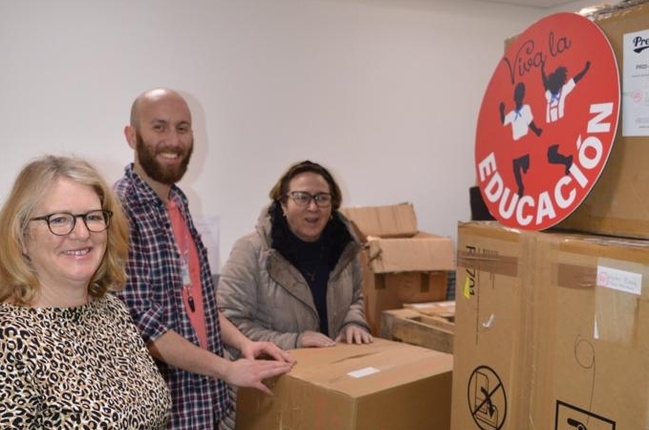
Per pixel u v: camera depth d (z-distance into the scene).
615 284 0.99
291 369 1.69
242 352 1.92
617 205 1.09
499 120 1.33
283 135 3.11
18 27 2.57
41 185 1.17
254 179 3.06
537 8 3.69
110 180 2.77
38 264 1.17
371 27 3.27
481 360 1.28
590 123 1.10
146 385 1.30
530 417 1.15
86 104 2.71
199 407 1.81
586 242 1.04
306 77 3.13
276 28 3.04
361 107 3.29
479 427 1.28
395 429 1.55
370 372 1.66
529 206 1.22
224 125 2.97
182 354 1.70
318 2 3.12
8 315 1.12
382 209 3.03
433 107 3.49
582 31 1.14
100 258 1.24
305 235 2.25
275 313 2.20
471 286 1.31
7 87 2.57
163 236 1.78
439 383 1.65
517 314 1.18
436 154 3.53
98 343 1.25
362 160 3.33
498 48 3.63
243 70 2.99
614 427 0.99
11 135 2.60
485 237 1.27
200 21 2.88
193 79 2.89
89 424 1.10
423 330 2.45
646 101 1.03
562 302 1.08
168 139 1.82
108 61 2.73
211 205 2.98
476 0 3.53
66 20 2.64
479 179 1.39
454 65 3.52
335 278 2.31
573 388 1.06
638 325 0.95
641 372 0.95
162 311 1.73
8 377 1.05
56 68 2.64
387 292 2.85
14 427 1.04
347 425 1.47
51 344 1.12
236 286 2.19
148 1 2.77
